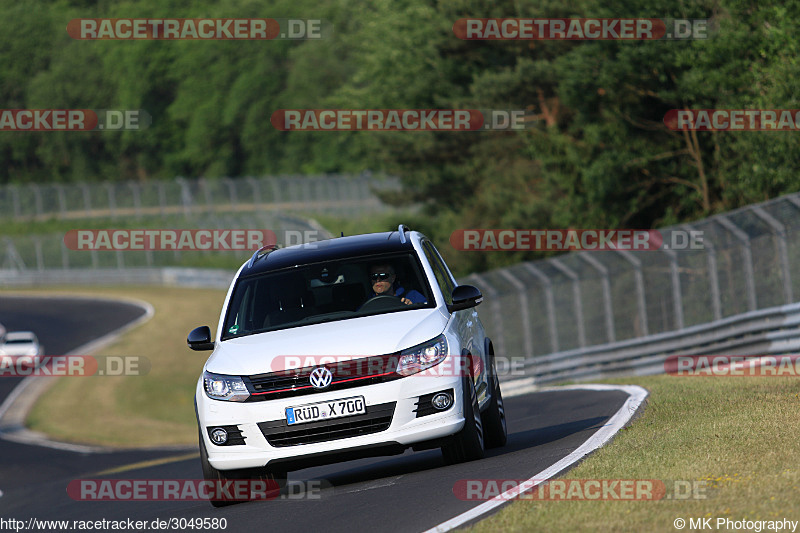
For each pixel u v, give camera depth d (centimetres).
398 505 2473
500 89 14225
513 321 9831
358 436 2852
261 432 2877
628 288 8406
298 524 2458
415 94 17150
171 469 5653
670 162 12719
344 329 3005
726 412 3200
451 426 2894
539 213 13825
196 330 3247
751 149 10706
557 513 2006
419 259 3303
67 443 11375
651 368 7281
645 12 11831
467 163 15962
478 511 2203
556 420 4291
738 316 6562
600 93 12569
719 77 11006
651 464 2422
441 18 15612
